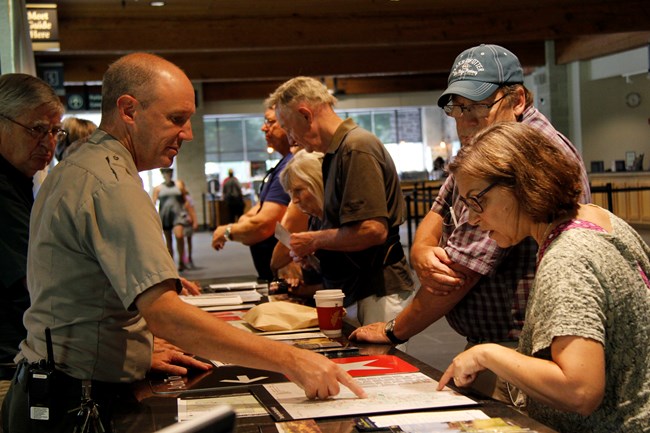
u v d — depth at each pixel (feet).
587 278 4.89
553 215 5.23
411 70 51.37
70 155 6.29
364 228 9.78
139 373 6.35
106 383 6.12
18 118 8.57
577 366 4.70
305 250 10.23
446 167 5.61
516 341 7.25
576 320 4.77
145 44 35.06
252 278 14.06
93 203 5.82
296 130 10.37
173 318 5.53
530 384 4.90
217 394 5.89
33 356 6.16
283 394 5.75
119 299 6.08
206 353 5.50
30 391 5.90
